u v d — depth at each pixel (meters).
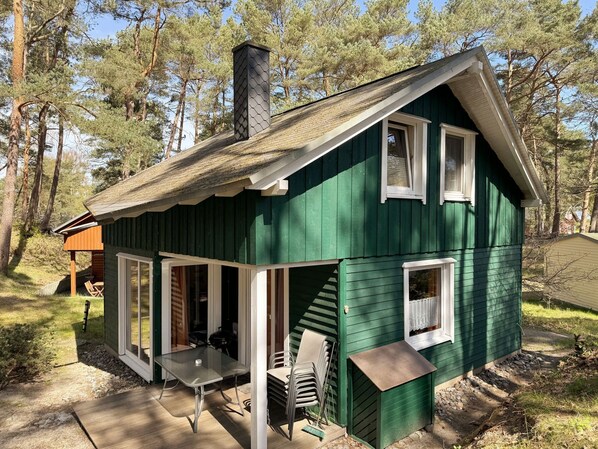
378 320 6.04
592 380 5.74
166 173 8.94
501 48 19.11
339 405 5.45
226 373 5.60
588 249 16.25
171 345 7.15
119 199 8.37
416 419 5.62
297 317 6.10
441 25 19.91
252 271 4.66
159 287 7.01
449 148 7.70
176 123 27.56
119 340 8.54
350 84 20.44
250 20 20.83
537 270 19.30
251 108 7.96
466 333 7.79
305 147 4.48
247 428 5.30
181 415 5.66
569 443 4.02
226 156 6.77
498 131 7.68
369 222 5.83
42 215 34.88
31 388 7.22
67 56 23.91
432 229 6.96
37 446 5.24
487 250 8.38
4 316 12.77
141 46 21.94
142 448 4.80
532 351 9.84
